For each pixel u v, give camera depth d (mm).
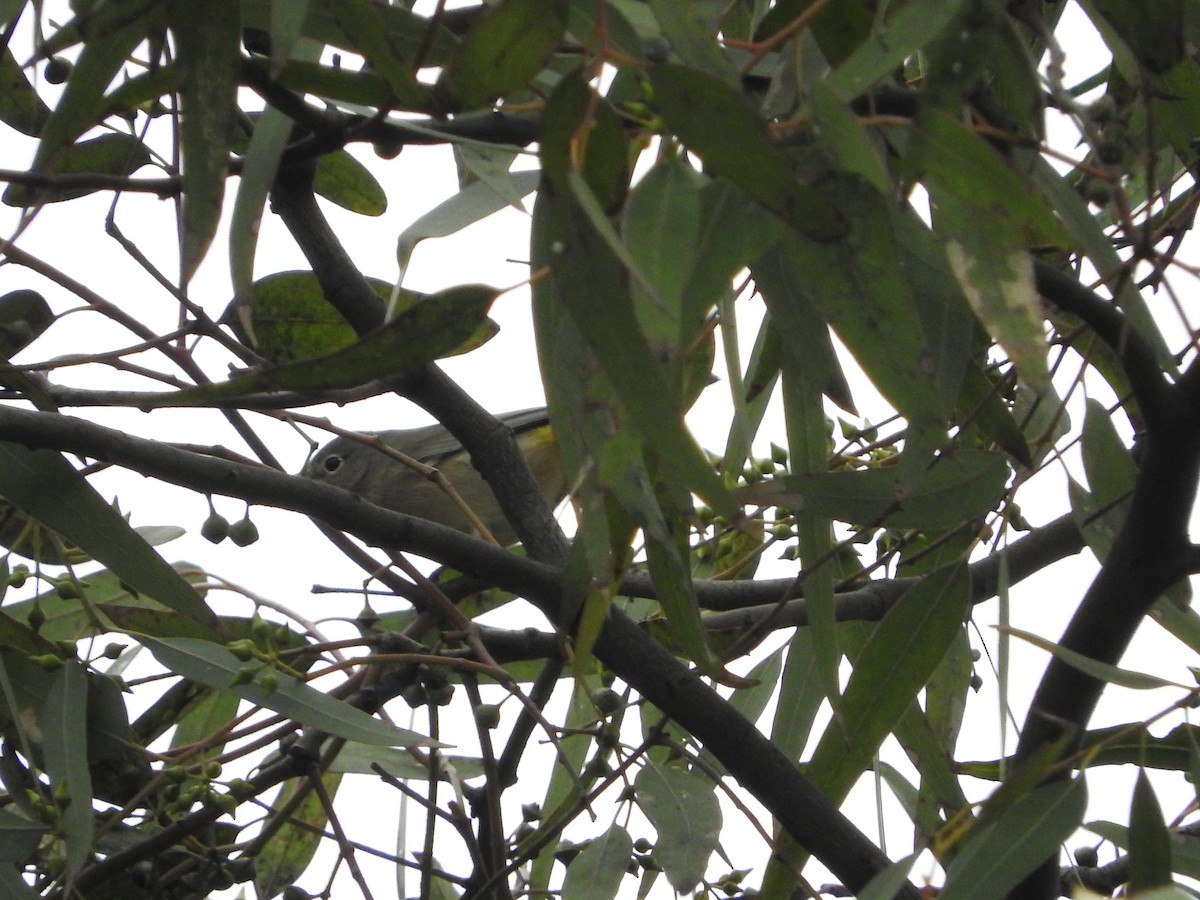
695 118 2545
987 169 2850
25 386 4613
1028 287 2873
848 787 4402
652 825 4516
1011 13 3162
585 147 2590
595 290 2604
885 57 2934
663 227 2660
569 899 4598
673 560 3619
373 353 2941
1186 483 3672
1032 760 3119
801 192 2557
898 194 3312
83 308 5133
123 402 4645
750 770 4512
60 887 4848
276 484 4617
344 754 5871
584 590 3785
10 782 4672
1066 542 5379
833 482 4027
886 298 2959
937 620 4258
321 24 3490
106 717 4957
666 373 2631
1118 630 3914
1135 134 4688
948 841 3172
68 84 3650
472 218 4535
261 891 6027
